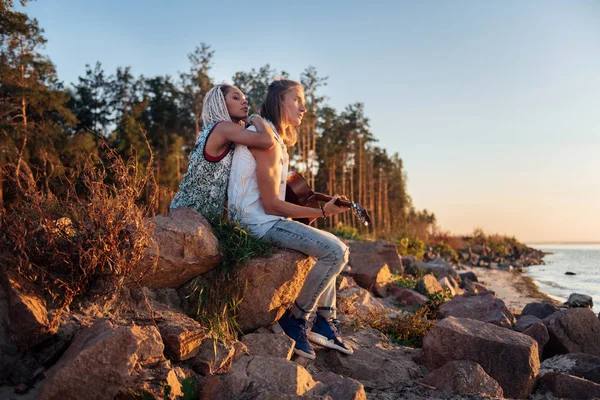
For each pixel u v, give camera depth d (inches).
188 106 1966.0
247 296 146.5
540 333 201.9
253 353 139.3
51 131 1140.5
